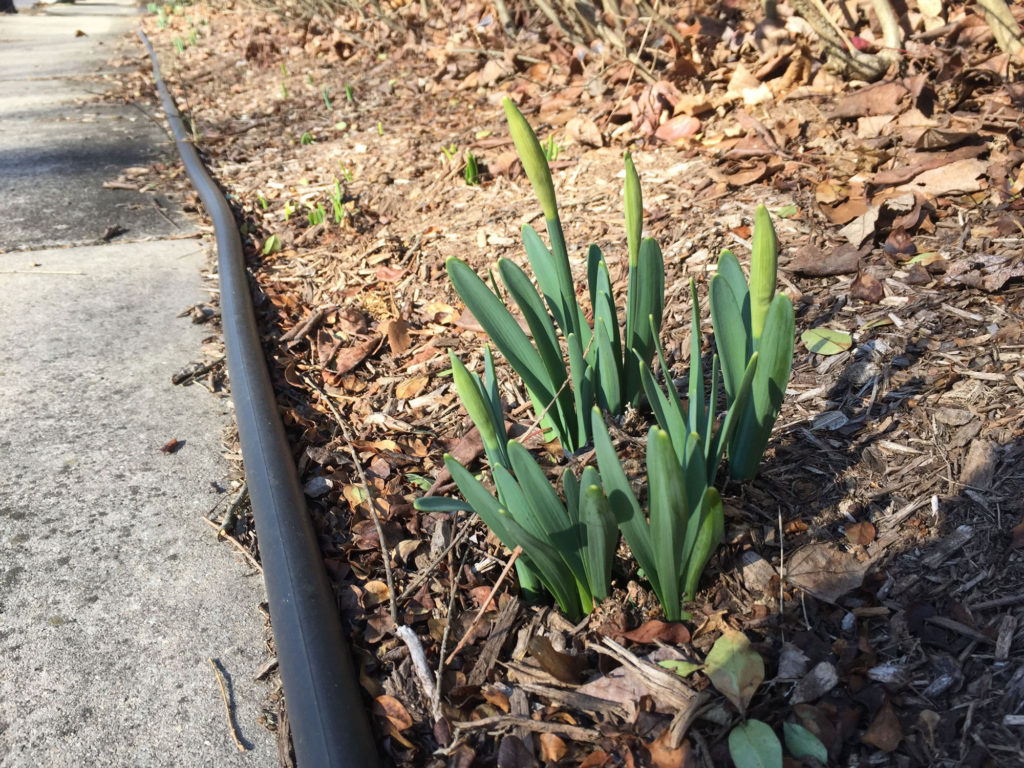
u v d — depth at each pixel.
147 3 13.61
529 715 1.29
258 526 1.65
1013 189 2.33
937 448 1.61
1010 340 1.82
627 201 1.49
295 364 2.38
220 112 5.37
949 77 2.96
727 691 1.22
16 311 2.74
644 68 3.61
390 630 1.48
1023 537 1.39
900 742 1.16
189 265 3.09
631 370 1.73
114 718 1.36
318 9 7.12
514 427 1.94
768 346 1.35
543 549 1.29
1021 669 1.22
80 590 1.62
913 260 2.17
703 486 1.29
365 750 1.22
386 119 4.59
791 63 3.29
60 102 5.95
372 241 3.06
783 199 2.60
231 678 1.43
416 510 1.75
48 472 1.96
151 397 2.26
